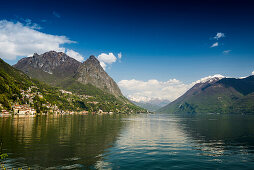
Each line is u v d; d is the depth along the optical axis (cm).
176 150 4106
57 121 12194
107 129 8306
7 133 6091
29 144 4419
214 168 2861
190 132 7656
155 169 2772
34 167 2747
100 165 2912
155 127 9938
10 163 2917
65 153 3628
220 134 7031
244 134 7031
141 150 4053
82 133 6669
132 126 10269
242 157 3553
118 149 4112
